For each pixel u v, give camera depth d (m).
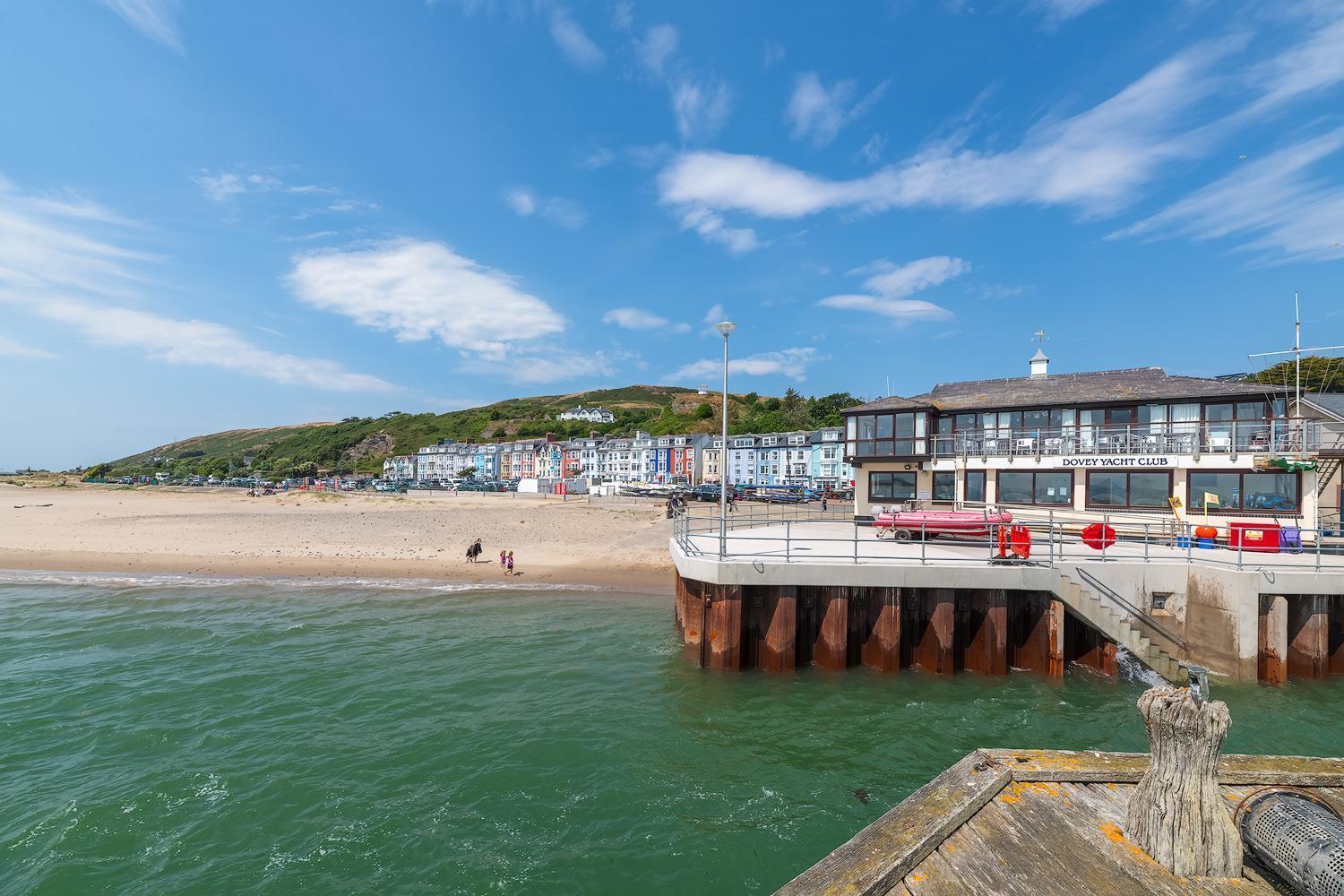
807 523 30.50
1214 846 4.16
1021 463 25.78
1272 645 15.47
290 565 32.94
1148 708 4.50
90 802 10.77
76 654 18.67
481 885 8.77
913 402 28.67
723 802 10.62
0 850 9.56
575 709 14.39
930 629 15.84
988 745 12.48
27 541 40.03
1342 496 21.77
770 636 15.95
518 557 34.59
